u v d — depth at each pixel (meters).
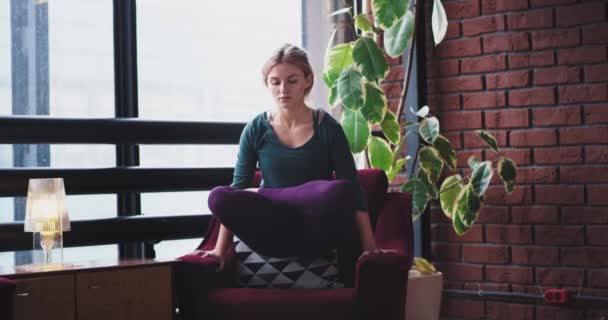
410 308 3.98
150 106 4.18
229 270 3.26
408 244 3.40
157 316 3.13
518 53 4.50
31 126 3.64
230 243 3.30
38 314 2.89
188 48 4.30
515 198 4.53
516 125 4.52
